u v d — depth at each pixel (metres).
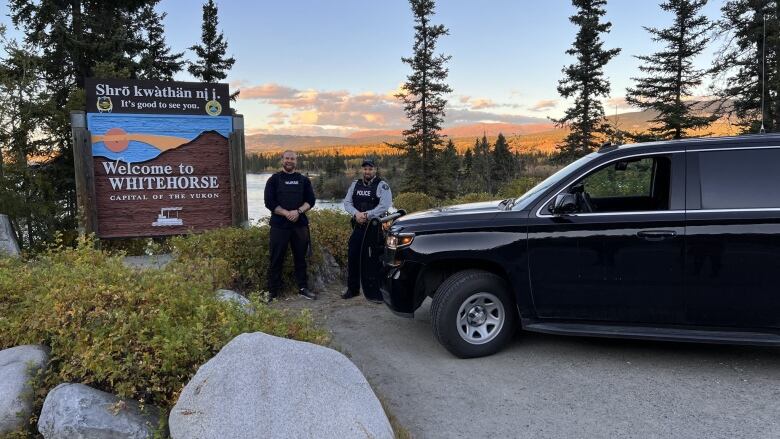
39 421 3.24
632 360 4.77
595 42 38.12
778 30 25.52
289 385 3.10
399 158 47.22
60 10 16.72
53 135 12.94
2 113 11.65
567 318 4.68
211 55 38.22
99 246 8.09
